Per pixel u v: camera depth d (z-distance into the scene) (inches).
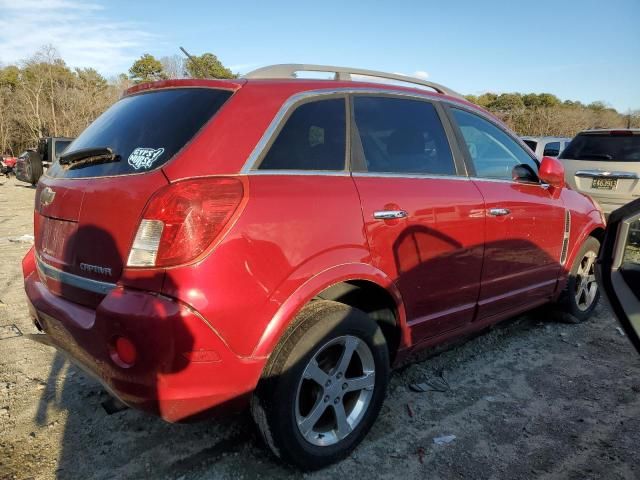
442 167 123.0
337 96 106.3
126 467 98.7
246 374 84.8
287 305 87.7
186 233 78.4
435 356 152.9
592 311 187.0
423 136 121.2
